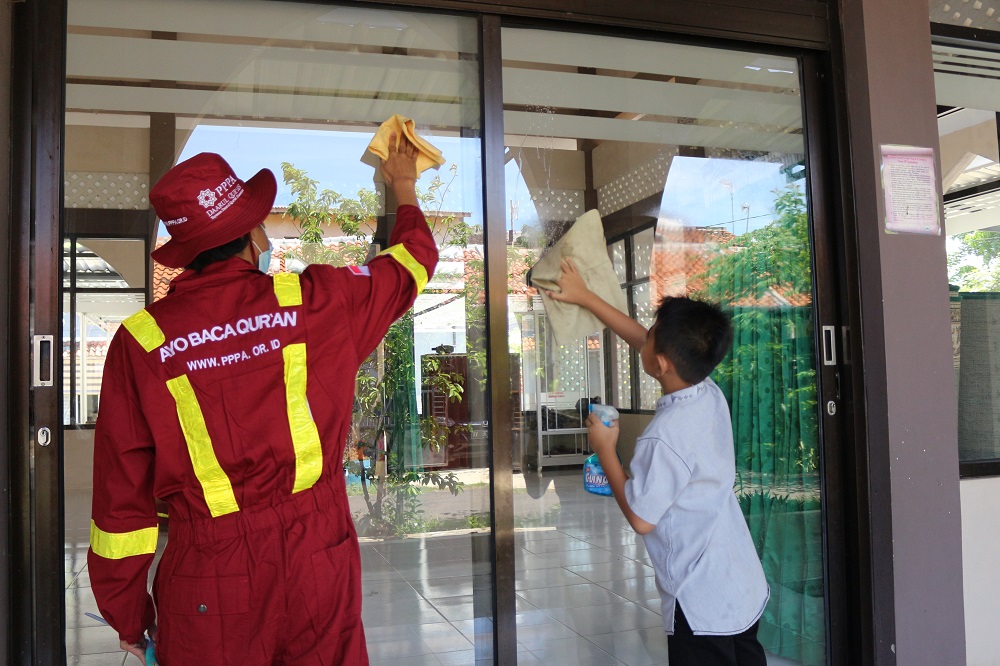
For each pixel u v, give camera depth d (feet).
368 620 6.66
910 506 7.71
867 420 7.82
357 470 6.67
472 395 6.91
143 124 6.20
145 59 6.22
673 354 5.87
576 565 7.18
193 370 4.17
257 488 4.18
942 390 7.92
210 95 6.37
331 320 4.52
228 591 4.07
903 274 7.82
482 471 6.93
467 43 6.98
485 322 6.94
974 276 11.28
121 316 6.03
